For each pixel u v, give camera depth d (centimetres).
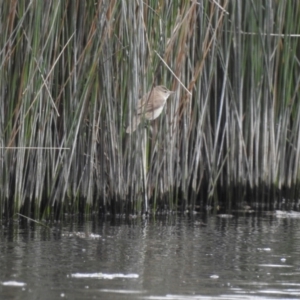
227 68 1650
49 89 1459
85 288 998
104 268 1111
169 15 1496
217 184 1736
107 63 1482
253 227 1480
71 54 1482
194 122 1644
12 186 1496
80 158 1540
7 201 1491
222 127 1709
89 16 1467
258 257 1203
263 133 1728
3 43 1414
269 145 1742
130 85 1483
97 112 1529
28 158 1491
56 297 955
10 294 965
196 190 1695
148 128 1559
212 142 1703
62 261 1150
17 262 1136
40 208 1520
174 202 1650
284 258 1199
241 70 1673
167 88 1533
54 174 1508
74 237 1344
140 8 1452
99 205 1582
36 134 1486
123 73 1495
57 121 1512
